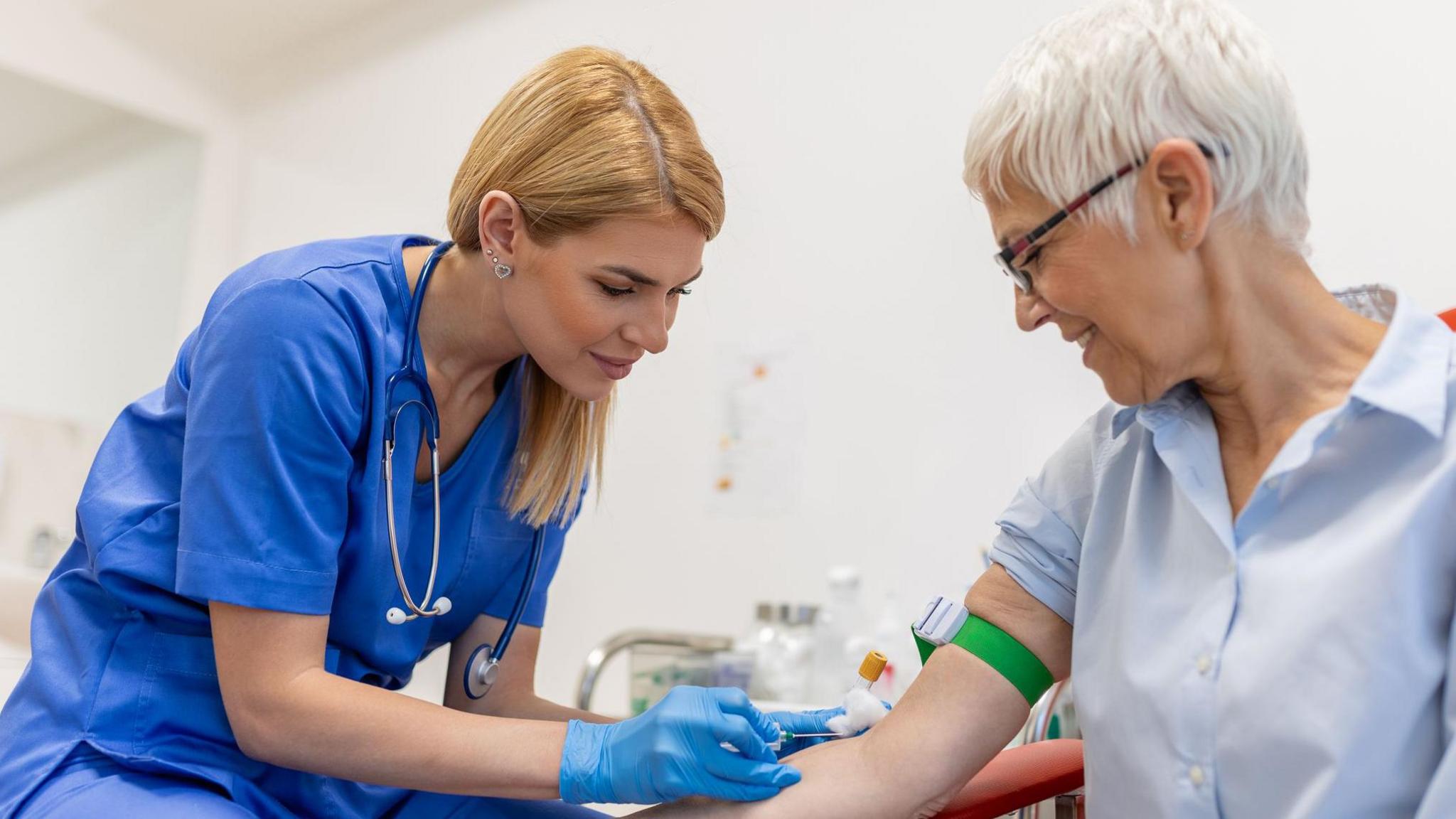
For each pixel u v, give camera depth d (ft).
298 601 3.84
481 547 4.72
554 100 4.09
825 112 8.97
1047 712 5.04
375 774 3.79
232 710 3.85
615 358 4.19
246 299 3.98
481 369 4.53
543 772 3.78
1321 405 3.17
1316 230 6.52
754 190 9.29
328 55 12.71
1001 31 8.05
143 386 12.85
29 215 12.51
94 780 3.78
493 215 4.07
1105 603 3.59
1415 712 2.83
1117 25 3.16
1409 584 2.85
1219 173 3.03
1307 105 6.66
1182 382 3.51
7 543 13.30
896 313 8.36
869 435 8.34
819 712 4.60
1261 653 3.02
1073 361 7.45
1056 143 3.12
